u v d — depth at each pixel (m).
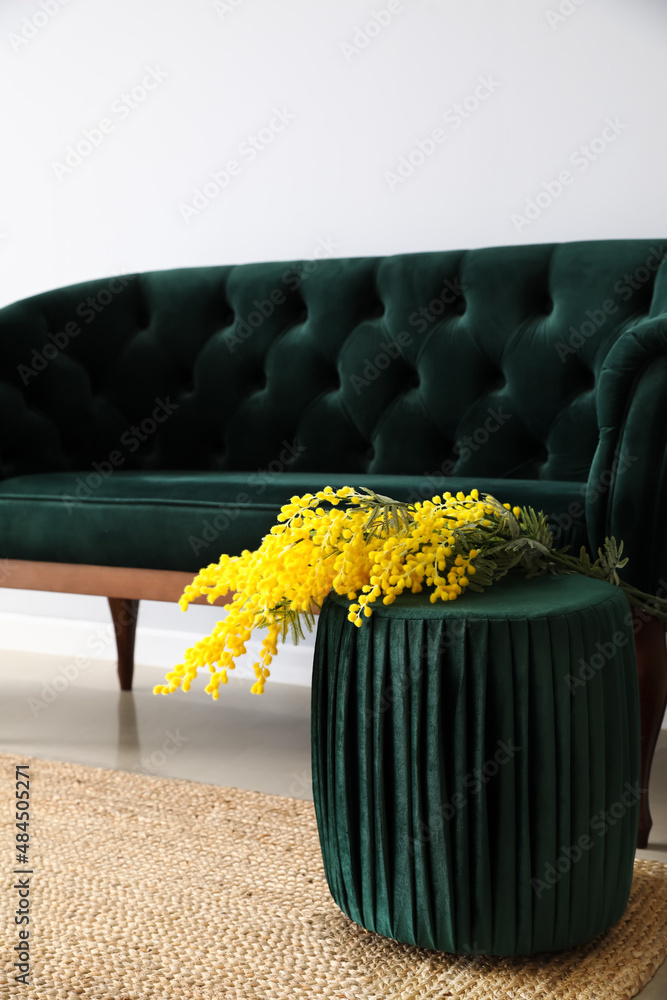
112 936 1.08
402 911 0.98
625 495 1.28
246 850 1.32
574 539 1.37
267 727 1.93
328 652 1.01
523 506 1.41
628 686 1.02
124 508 1.61
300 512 1.07
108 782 1.59
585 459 1.79
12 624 2.62
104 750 1.79
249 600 1.03
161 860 1.29
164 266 2.47
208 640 1.04
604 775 0.97
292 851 1.31
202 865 1.27
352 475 1.78
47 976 0.99
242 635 1.04
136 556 1.60
